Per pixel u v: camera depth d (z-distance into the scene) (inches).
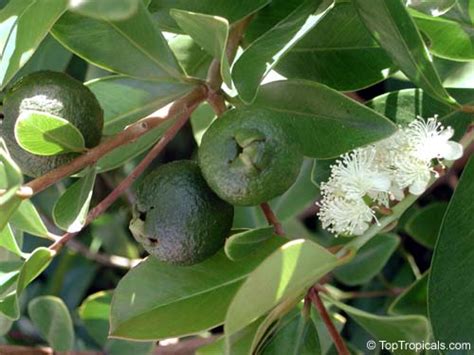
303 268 10.3
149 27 11.3
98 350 19.0
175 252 10.8
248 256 11.8
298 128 11.3
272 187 10.1
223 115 10.3
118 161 13.1
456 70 13.2
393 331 11.8
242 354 11.4
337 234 11.7
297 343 11.8
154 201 10.7
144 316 11.8
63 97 10.5
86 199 10.4
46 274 22.7
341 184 11.3
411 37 10.6
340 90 13.1
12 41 9.8
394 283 19.4
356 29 12.7
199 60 13.7
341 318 15.6
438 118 13.0
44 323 17.4
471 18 12.2
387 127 10.9
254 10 12.2
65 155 10.6
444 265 11.7
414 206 19.0
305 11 11.5
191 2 12.1
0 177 10.0
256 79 10.6
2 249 14.4
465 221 11.9
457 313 11.6
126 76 12.7
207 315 11.8
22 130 9.9
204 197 10.7
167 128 13.0
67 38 11.5
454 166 18.7
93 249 21.4
